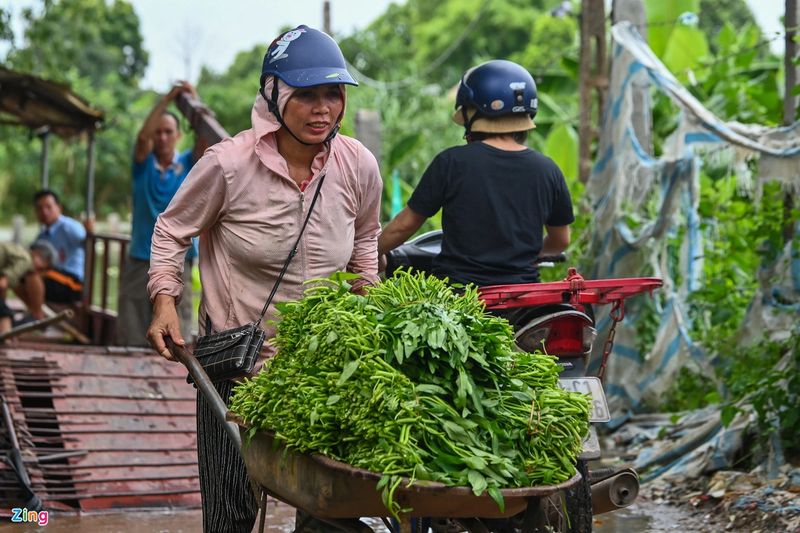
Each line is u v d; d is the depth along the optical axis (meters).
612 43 7.19
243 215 3.32
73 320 9.57
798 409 4.68
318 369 2.52
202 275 3.49
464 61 43.72
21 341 8.36
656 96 10.80
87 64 41.47
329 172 3.38
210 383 3.03
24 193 30.59
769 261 5.61
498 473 2.37
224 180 3.27
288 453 2.55
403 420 2.32
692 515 4.60
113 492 4.89
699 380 6.41
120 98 32.25
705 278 6.77
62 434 5.24
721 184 6.96
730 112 10.10
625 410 6.70
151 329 3.26
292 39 3.25
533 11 42.97
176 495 5.02
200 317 3.53
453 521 3.38
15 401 5.43
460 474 2.30
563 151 10.93
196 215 3.34
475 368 2.54
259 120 3.29
